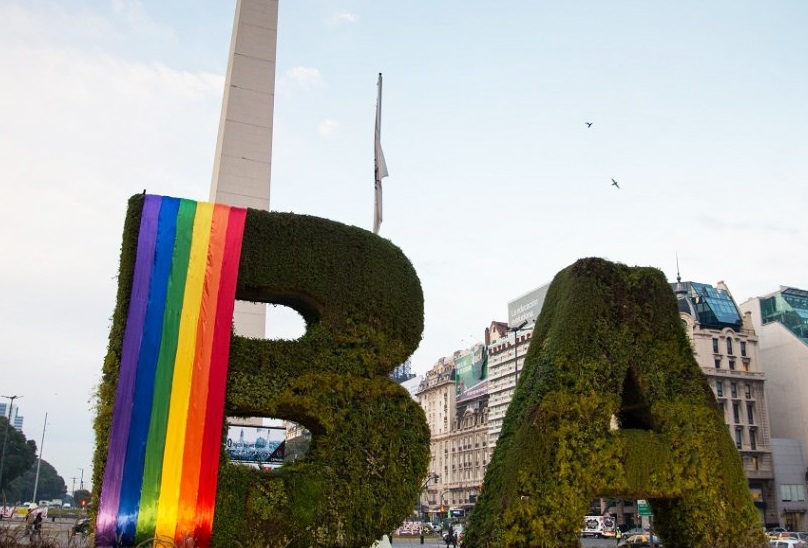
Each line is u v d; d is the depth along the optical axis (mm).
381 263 13070
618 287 13578
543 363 12945
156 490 10656
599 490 12320
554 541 11711
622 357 13172
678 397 13367
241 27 30594
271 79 30422
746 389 95438
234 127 29312
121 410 10844
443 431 138000
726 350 96188
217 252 11992
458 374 137750
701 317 100125
